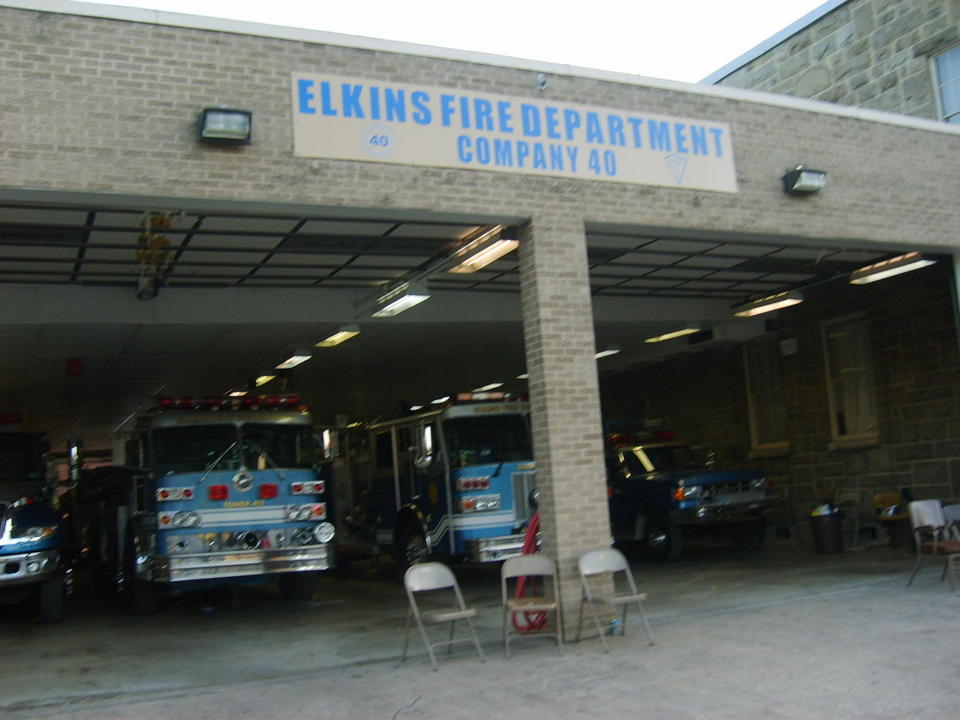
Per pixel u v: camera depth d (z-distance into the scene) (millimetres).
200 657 9367
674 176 10367
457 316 14602
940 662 7293
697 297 16344
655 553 16234
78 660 9438
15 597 12055
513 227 9906
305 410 12828
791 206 11172
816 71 18266
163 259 11117
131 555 12820
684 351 19703
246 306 13258
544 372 9234
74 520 19844
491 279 13781
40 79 7648
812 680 6977
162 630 11336
